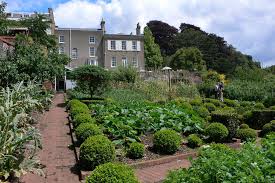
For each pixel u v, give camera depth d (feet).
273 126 44.62
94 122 37.76
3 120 23.57
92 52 162.81
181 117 39.01
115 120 34.96
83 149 25.18
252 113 52.75
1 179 21.06
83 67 70.95
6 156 20.94
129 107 44.21
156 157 29.01
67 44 159.94
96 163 24.77
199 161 16.05
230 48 233.96
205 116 51.42
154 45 206.28
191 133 37.58
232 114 38.09
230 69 211.00
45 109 58.75
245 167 14.48
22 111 31.48
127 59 164.55
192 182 14.74
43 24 110.93
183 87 87.40
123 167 18.06
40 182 23.43
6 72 49.96
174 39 242.99
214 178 14.43
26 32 96.89
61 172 25.68
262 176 13.82
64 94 95.86
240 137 38.01
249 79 112.37
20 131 26.11
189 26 259.39
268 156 16.20
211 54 220.64
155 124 36.24
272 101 71.56
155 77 95.40
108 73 73.51
